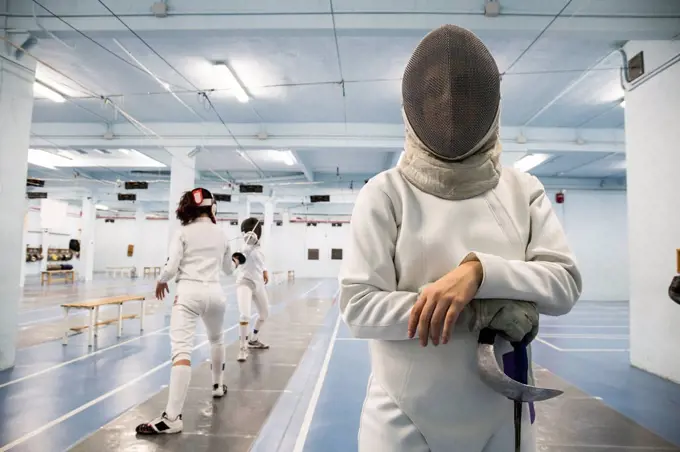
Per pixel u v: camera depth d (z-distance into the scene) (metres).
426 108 0.68
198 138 8.54
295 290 13.51
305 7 4.26
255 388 3.47
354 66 6.00
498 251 0.68
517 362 0.66
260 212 21.42
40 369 4.04
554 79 6.24
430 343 0.65
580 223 12.23
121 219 22.84
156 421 2.58
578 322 7.57
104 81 6.53
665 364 4.04
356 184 14.34
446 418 0.65
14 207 4.12
